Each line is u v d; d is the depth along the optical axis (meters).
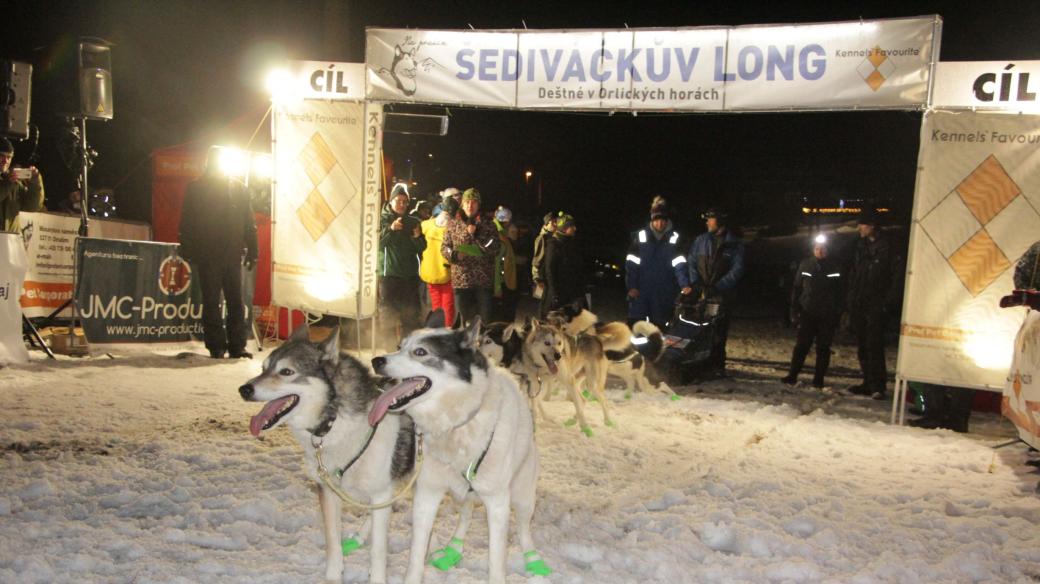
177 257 8.73
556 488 4.74
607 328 6.72
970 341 6.44
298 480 4.57
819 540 4.00
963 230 6.43
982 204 6.36
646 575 3.56
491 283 8.29
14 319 7.49
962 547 3.91
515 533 3.99
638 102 7.06
